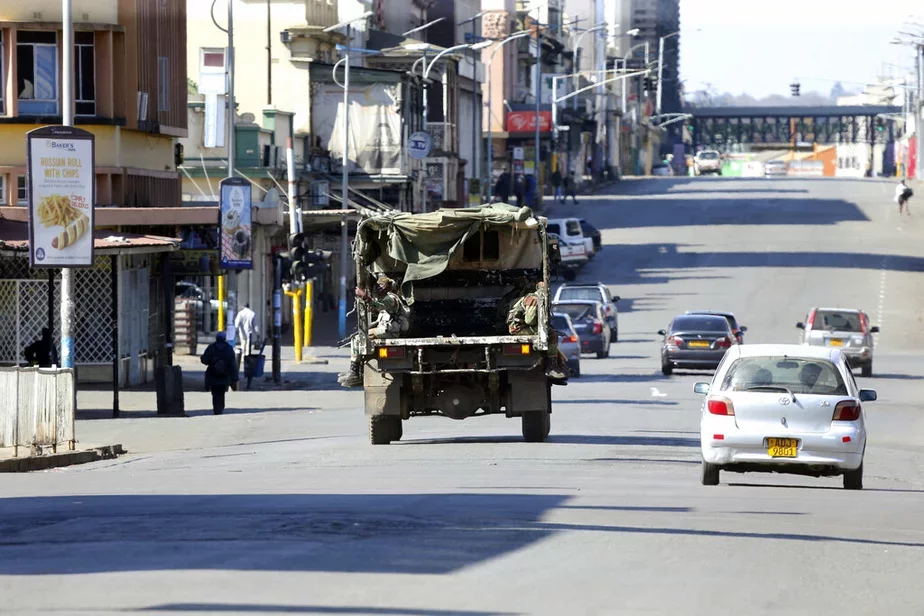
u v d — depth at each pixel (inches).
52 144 2615.7
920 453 2532.0
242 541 1116.5
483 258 2422.5
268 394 3769.7
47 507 1443.2
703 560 1075.9
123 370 3865.7
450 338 2292.1
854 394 1785.2
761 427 1759.4
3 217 3459.6
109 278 3796.8
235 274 4077.3
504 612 846.5
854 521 1385.3
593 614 846.5
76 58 4156.0
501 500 1481.3
